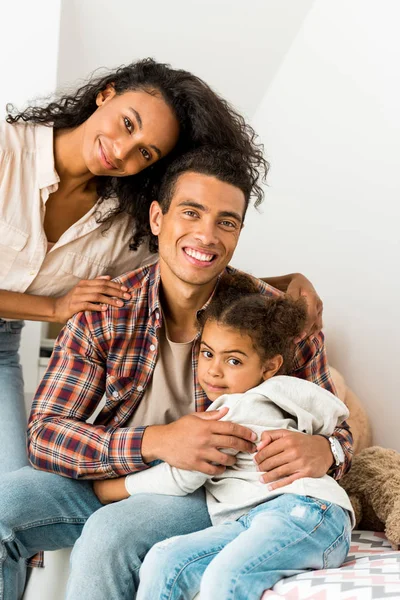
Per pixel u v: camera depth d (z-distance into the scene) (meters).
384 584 1.25
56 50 2.52
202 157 1.58
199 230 1.55
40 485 1.54
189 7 2.54
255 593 1.30
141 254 1.95
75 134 1.80
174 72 1.75
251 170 1.87
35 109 1.87
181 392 1.65
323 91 2.58
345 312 2.35
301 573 1.36
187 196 1.56
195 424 1.47
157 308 1.60
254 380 1.58
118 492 1.55
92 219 1.86
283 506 1.41
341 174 2.44
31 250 1.84
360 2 2.42
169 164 1.79
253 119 3.01
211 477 1.51
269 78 2.88
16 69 2.51
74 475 1.55
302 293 1.76
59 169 1.83
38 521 1.54
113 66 2.66
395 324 2.12
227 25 2.63
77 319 1.64
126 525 1.41
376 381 2.18
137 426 1.67
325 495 1.43
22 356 2.70
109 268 1.93
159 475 1.51
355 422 2.09
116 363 1.62
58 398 1.61
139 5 2.50
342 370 2.34
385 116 2.25
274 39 2.74
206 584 1.29
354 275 2.32
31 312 1.77
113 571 1.38
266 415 1.51
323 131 2.56
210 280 1.59
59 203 1.86
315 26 2.63
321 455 1.49
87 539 1.40
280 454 1.46
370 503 1.75
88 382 1.62
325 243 2.49
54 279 1.89
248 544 1.33
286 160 2.77
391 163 2.20
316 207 2.56
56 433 1.55
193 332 1.65
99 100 1.80
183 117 1.75
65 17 2.50
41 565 1.72
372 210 2.27
